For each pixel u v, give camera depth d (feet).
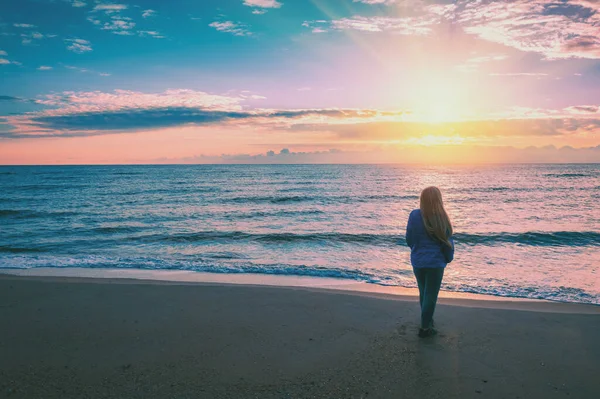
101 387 10.86
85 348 13.43
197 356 12.84
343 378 11.41
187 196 102.89
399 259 34.01
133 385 10.96
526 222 56.59
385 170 365.61
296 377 11.46
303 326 15.61
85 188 134.41
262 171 351.25
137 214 67.67
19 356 12.80
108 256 35.45
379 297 20.98
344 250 38.34
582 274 27.78
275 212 70.03
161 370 11.87
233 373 11.69
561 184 150.61
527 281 25.67
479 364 12.29
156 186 145.89
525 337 14.48
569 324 15.87
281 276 27.27
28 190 124.06
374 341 14.06
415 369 11.94
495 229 49.85
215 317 16.66
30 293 20.30
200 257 35.40
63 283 22.50
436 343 13.89
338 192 115.55
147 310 17.57
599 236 43.88
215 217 64.18
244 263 31.96
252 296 19.92
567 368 12.04
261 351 13.23
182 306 18.20
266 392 10.63
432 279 13.93
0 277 25.45
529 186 138.92
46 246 41.24
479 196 101.14
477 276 27.17
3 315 16.79
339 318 16.56
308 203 85.76
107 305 18.29
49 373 11.64
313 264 31.99
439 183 160.35
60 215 66.39
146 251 38.63
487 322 16.08
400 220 59.67
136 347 13.53
